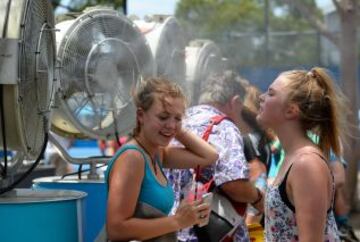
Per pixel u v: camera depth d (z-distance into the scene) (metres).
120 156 3.44
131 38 5.01
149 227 3.40
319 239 3.19
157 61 5.68
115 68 4.85
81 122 4.70
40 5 3.81
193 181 4.36
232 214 4.37
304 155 3.29
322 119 3.46
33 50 3.75
